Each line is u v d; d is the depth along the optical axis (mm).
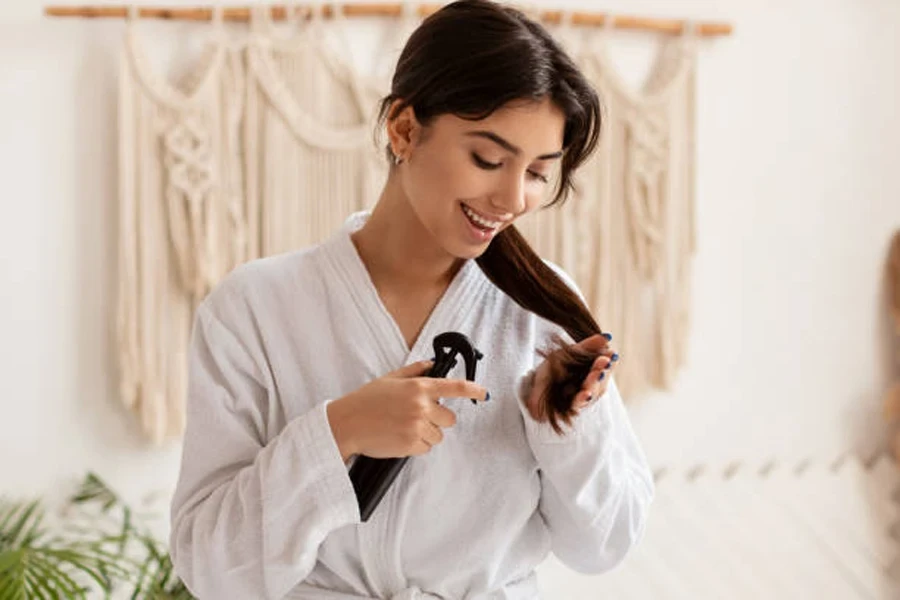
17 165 2154
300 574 1030
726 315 2652
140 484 2258
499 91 907
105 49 2186
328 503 998
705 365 2641
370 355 1105
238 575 1039
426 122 952
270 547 1012
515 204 945
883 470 2766
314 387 1104
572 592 2463
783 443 2727
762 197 2662
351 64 2289
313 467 989
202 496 1086
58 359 2197
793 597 2645
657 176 2512
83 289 2205
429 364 1008
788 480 2684
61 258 2189
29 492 2191
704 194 2609
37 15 2146
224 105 2232
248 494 1024
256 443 1098
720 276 2639
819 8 2686
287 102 2256
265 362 1106
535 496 1125
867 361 2795
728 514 2617
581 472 1062
